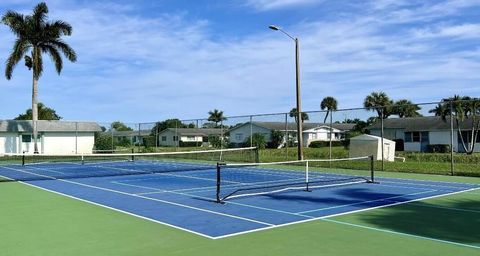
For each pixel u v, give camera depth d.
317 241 7.48
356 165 23.61
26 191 14.20
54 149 44.00
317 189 14.41
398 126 50.38
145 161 30.59
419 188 14.71
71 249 7.02
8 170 23.23
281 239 7.61
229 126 31.94
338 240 7.54
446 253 6.72
